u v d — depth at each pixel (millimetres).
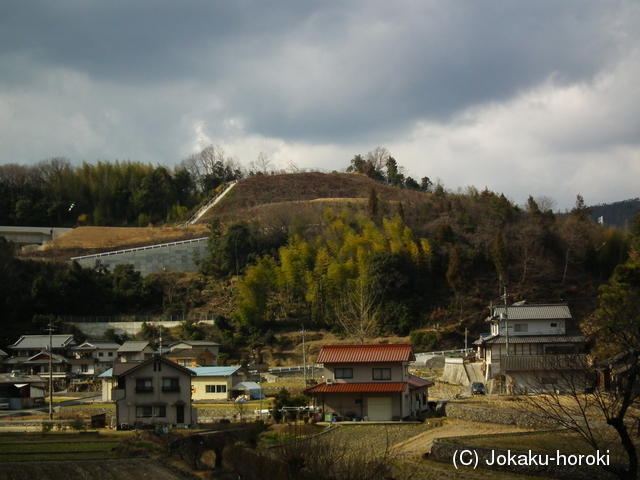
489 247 79062
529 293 73000
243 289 72062
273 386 53000
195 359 61125
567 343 42500
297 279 75125
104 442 31547
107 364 65625
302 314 73312
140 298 78438
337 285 71938
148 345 64938
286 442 21578
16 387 49938
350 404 37406
